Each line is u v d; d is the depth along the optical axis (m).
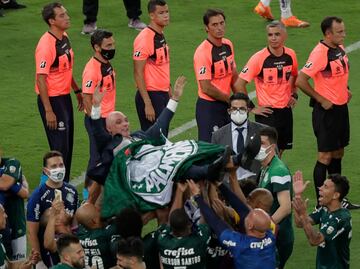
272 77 48.47
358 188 48.91
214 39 49.38
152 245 35.09
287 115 49.03
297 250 43.34
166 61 51.59
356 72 63.12
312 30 69.06
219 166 34.16
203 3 74.00
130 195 35.53
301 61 64.44
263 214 33.81
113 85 49.38
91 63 48.84
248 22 70.50
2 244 37.00
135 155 36.06
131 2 68.56
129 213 34.38
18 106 59.34
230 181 35.50
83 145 54.72
